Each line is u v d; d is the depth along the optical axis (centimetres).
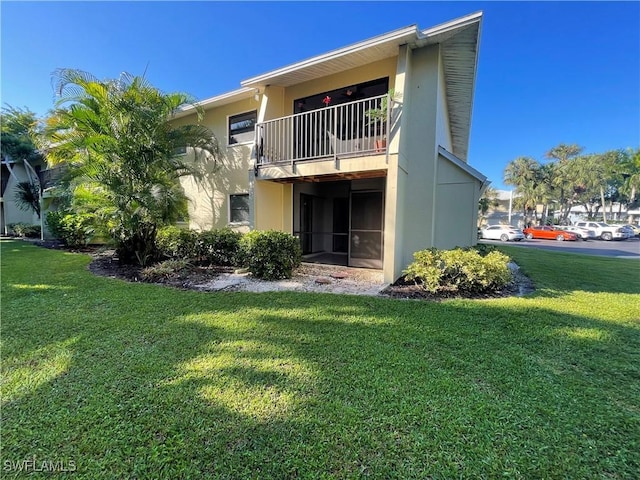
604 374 288
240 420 220
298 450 192
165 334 372
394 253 654
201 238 835
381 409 233
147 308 465
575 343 354
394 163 645
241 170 1011
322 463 183
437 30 631
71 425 215
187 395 250
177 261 762
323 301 508
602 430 214
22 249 1137
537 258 1201
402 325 406
